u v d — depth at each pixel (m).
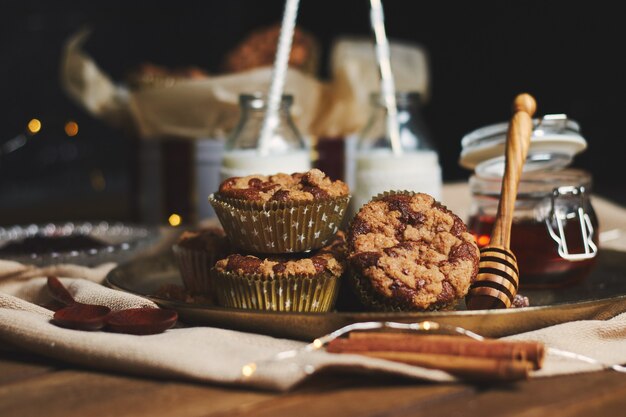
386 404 0.57
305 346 0.64
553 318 0.66
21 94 1.99
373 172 0.89
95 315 0.67
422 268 0.67
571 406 0.57
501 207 0.72
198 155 1.13
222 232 0.78
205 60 2.20
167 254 0.83
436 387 0.59
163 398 0.58
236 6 2.21
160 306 0.69
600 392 0.59
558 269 0.74
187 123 1.14
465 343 0.60
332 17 2.00
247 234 0.71
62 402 0.58
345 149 1.06
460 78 1.80
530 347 0.60
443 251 0.68
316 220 0.71
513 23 1.72
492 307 0.68
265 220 0.70
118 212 1.59
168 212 1.15
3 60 1.97
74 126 1.36
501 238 0.71
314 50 1.27
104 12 2.08
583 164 1.67
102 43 2.09
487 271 0.69
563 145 0.76
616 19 1.61
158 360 0.61
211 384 0.60
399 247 0.68
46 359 0.65
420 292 0.66
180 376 0.60
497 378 0.59
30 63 2.00
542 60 1.69
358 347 0.61
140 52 2.14
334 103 1.20
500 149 0.77
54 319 0.67
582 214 0.75
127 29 2.12
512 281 0.68
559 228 0.74
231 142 0.85
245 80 1.13
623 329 0.65
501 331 0.65
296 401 0.58
